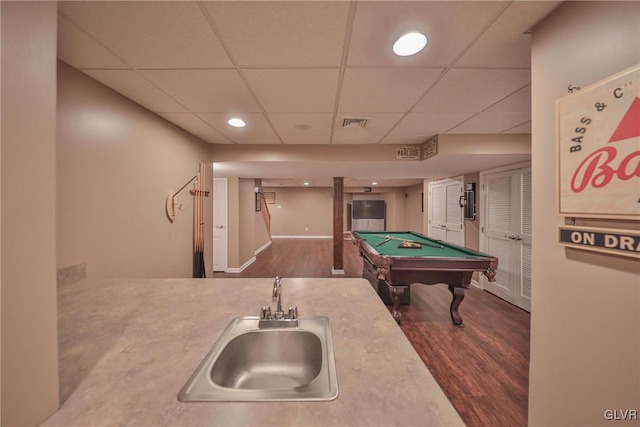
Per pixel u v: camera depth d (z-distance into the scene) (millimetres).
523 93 1810
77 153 1479
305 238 10273
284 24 1122
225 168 3975
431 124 2482
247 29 1153
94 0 976
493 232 3906
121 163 1810
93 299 1307
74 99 1460
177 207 2492
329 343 901
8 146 510
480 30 1159
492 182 3926
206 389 667
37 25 571
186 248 2688
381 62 1423
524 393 1815
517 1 989
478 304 3512
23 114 539
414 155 3275
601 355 875
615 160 799
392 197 9703
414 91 1779
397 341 917
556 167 998
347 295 1407
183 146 2631
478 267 2605
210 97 1864
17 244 525
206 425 554
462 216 4688
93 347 868
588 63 910
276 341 1026
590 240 886
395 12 1051
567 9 982
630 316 797
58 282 1391
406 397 631
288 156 3283
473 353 2311
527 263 3309
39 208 568
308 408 600
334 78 1597
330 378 705
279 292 1092
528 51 1317
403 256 2668
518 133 2787
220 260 5332
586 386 920
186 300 1313
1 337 496
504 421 1584
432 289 4105
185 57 1373
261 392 655
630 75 760
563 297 1004
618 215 793
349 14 1062
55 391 586
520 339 2559
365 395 639
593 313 898
